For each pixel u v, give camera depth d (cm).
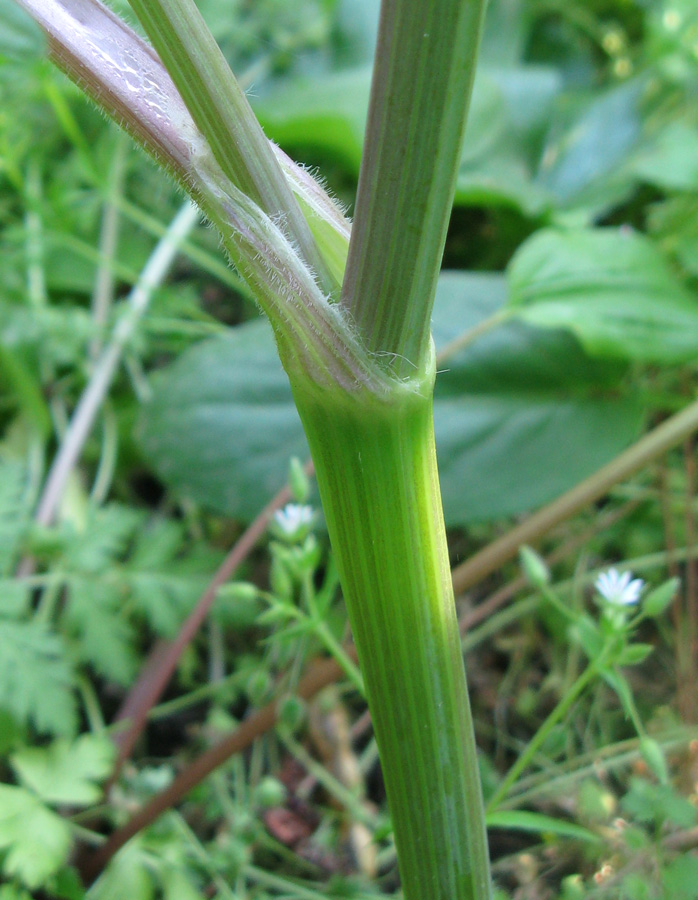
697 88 31
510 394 23
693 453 27
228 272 27
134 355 28
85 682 21
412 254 9
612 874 16
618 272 22
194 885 18
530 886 17
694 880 14
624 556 26
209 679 23
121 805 19
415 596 10
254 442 23
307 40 36
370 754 21
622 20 41
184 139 9
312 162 33
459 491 22
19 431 26
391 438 9
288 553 15
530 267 22
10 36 16
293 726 17
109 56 9
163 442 23
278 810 20
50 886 15
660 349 21
